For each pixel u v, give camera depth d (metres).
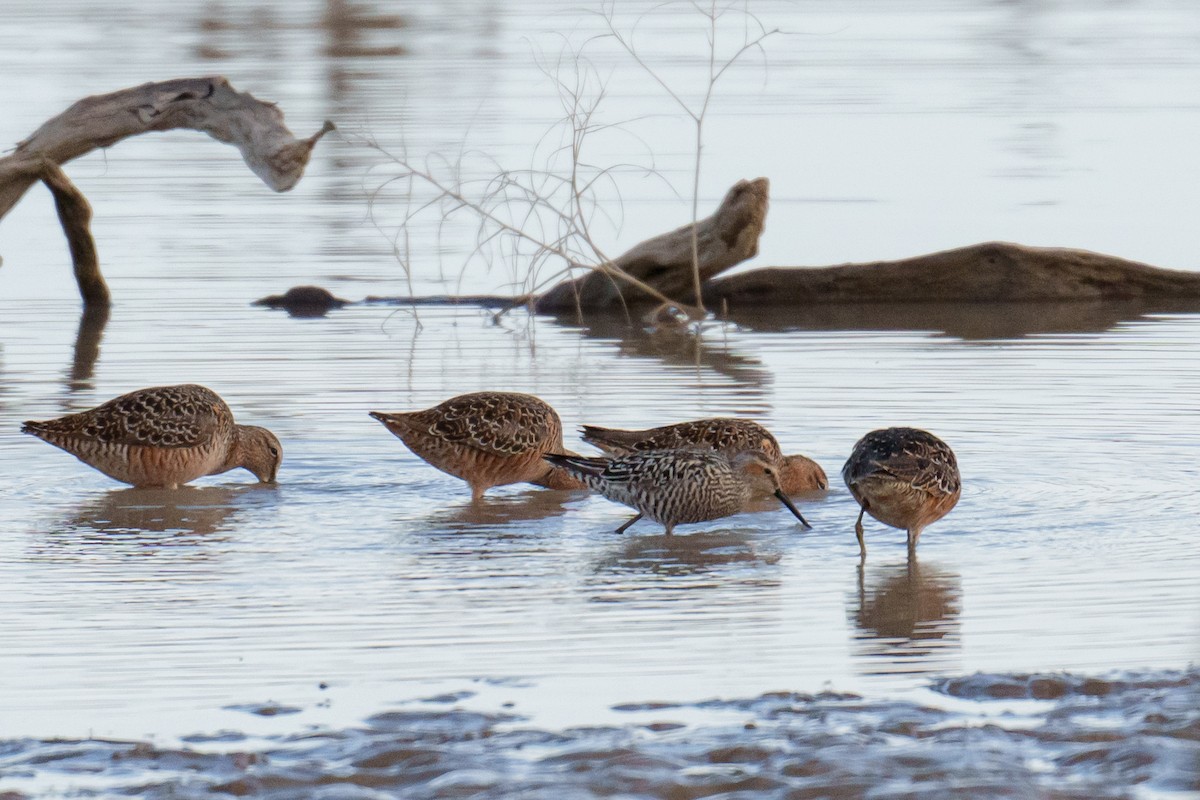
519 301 23.80
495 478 14.13
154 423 13.91
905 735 8.26
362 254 26.72
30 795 7.64
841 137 35.22
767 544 12.53
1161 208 28.28
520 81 40.69
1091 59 45.88
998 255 23.81
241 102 21.44
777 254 25.61
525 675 9.27
